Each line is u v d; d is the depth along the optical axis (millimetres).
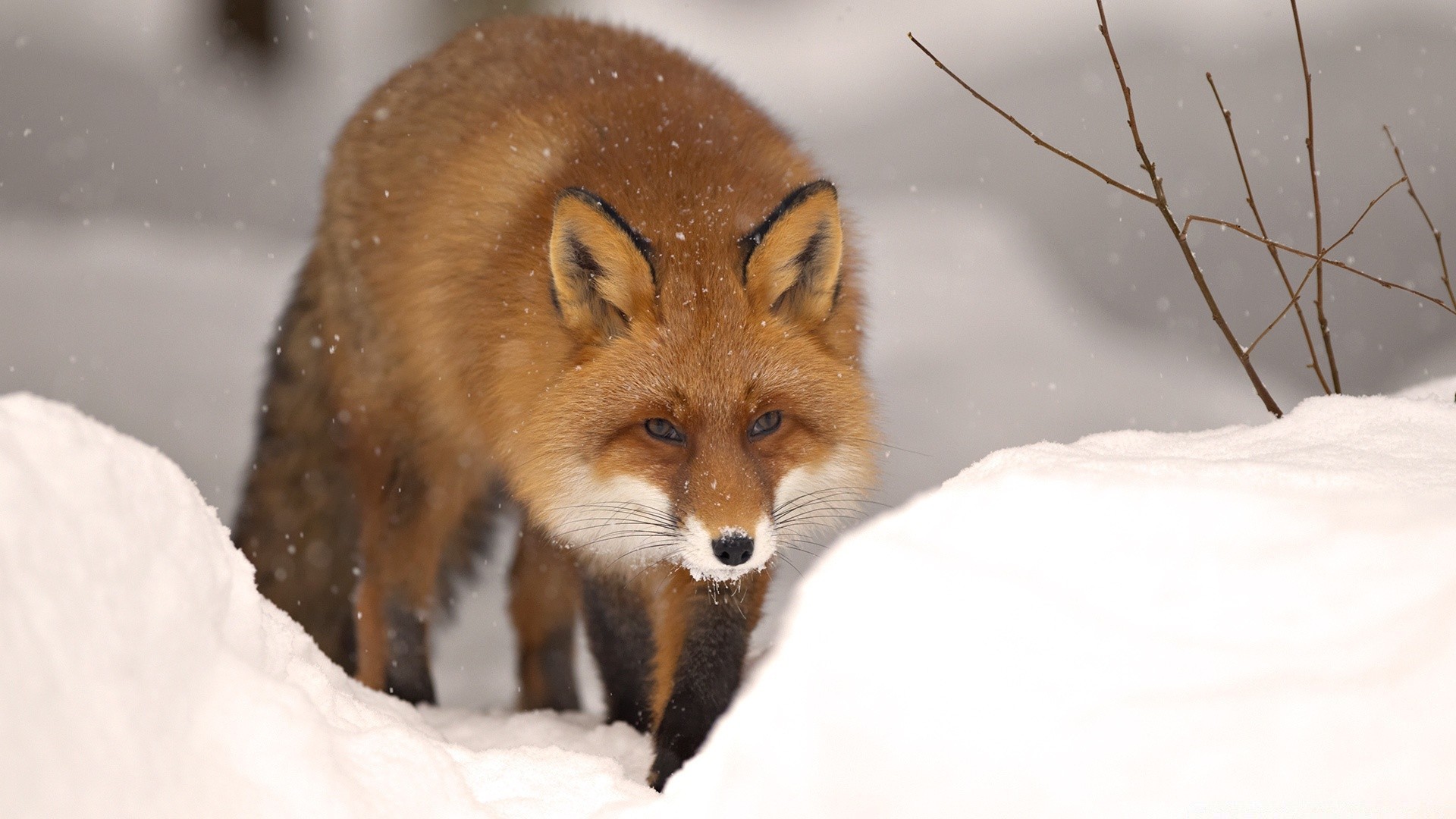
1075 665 4082
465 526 12266
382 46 40750
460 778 5469
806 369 9133
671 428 8797
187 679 4684
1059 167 33438
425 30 37031
